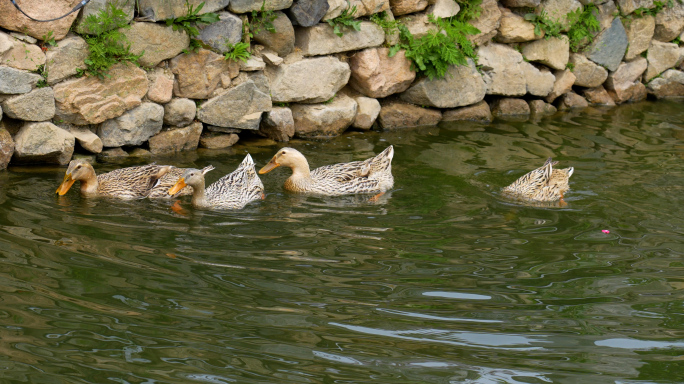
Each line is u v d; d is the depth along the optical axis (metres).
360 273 7.24
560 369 5.62
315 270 7.25
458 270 7.43
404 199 9.72
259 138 12.38
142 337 5.76
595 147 12.46
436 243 8.16
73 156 10.43
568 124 14.12
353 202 9.55
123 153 10.88
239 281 6.88
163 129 11.28
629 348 5.98
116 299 6.36
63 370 5.27
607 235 8.58
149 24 10.54
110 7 10.07
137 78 10.60
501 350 5.88
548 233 8.59
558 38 15.09
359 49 12.86
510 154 11.95
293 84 12.15
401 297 6.74
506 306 6.66
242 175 9.78
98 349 5.56
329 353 5.69
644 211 9.45
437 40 13.12
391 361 5.62
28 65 9.57
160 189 9.52
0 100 9.51
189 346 5.67
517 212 9.30
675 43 16.97
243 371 5.38
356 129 13.20
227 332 5.92
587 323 6.39
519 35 14.60
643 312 6.64
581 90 16.11
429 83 13.57
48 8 9.58
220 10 11.25
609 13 15.65
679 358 5.85
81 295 6.39
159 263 7.18
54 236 7.69
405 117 13.51
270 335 5.91
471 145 12.42
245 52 11.41
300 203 9.48
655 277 7.42
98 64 10.11
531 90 15.01
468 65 13.85
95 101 10.27
